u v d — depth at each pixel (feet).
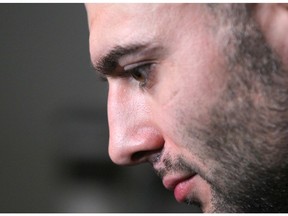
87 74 3.47
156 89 1.06
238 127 1.04
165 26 1.00
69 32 3.54
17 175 3.57
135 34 1.00
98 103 3.41
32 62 3.59
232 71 1.01
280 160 1.07
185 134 1.07
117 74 1.11
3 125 3.62
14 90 3.61
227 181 1.09
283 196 1.11
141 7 0.99
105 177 3.21
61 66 3.54
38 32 3.59
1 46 3.64
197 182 1.13
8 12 3.63
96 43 1.06
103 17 1.03
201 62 1.01
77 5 3.53
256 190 1.09
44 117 3.53
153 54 1.02
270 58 1.01
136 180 3.17
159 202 3.13
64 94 3.51
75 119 3.39
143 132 1.11
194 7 1.00
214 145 1.06
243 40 1.00
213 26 1.00
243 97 1.02
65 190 3.36
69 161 3.32
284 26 0.99
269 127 1.04
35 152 3.53
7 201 3.57
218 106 1.03
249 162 1.07
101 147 3.23
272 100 1.03
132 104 1.12
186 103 1.04
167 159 1.12
